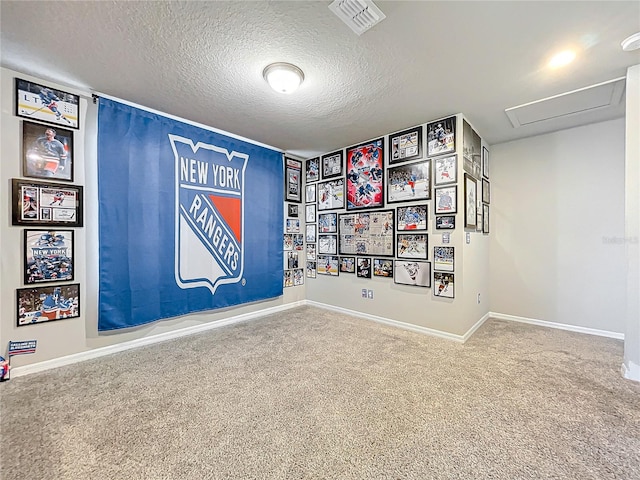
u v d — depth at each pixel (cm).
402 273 334
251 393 193
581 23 166
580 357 250
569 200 331
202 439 150
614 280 306
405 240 331
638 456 138
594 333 315
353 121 308
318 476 127
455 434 153
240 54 196
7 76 213
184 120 306
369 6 154
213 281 333
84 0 149
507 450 142
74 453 140
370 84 233
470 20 164
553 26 169
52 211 232
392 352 262
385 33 175
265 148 391
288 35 177
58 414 170
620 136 302
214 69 213
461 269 289
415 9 156
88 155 250
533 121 307
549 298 343
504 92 246
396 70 214
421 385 203
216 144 336
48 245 230
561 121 309
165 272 292
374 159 362
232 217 352
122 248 262
